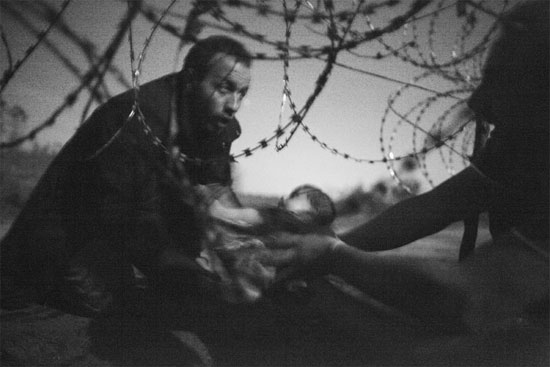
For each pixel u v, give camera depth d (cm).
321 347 140
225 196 166
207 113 162
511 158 142
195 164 166
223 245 153
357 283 123
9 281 171
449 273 122
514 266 126
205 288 152
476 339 128
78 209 165
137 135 161
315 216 148
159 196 162
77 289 168
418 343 135
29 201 171
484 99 143
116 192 161
